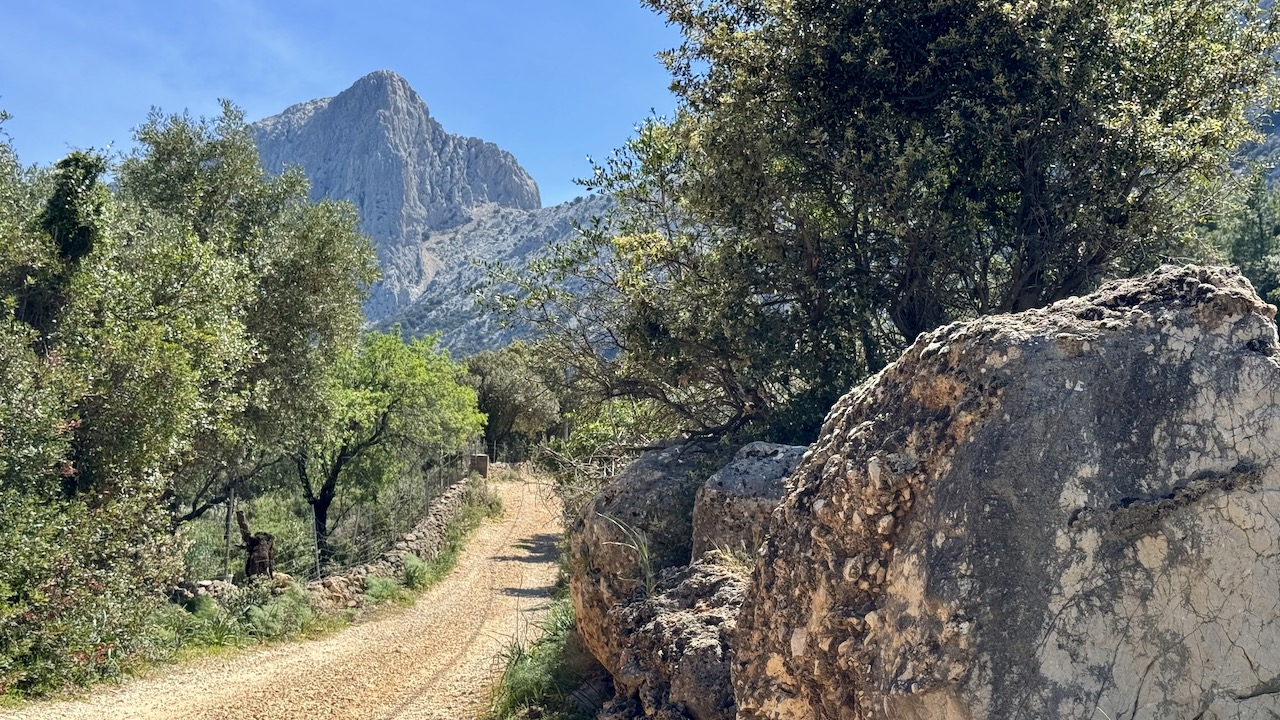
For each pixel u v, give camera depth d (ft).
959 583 9.85
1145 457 9.82
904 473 11.00
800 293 32.78
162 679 37.01
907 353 12.43
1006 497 10.00
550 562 75.82
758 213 32.17
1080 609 9.44
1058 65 29.89
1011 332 10.86
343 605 55.57
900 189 29.66
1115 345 10.36
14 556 31.48
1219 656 9.11
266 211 58.65
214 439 49.24
